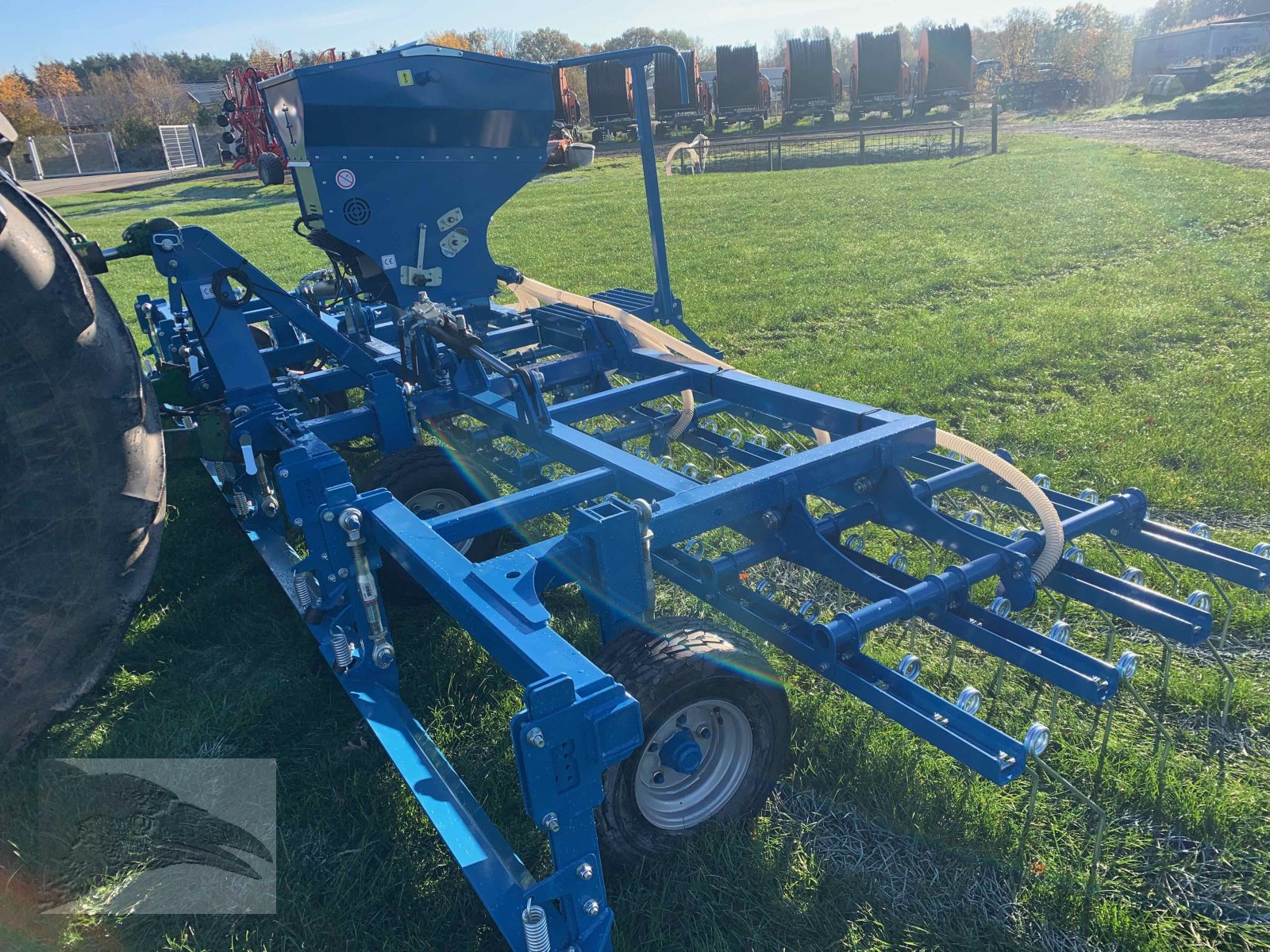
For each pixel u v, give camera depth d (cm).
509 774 331
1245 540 459
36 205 286
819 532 336
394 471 451
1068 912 267
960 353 804
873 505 360
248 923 278
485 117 493
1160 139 2811
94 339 279
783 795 319
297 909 280
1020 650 290
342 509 301
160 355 700
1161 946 254
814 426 391
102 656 301
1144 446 573
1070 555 341
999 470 333
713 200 2228
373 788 331
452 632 425
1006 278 1145
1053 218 1551
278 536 467
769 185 2495
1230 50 5300
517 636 216
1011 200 1814
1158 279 1043
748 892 276
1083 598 328
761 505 305
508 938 212
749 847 292
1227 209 1451
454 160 497
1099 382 718
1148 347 797
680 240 1639
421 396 446
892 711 276
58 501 280
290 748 358
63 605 289
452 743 353
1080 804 308
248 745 360
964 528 340
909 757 329
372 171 477
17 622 282
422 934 272
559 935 221
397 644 419
